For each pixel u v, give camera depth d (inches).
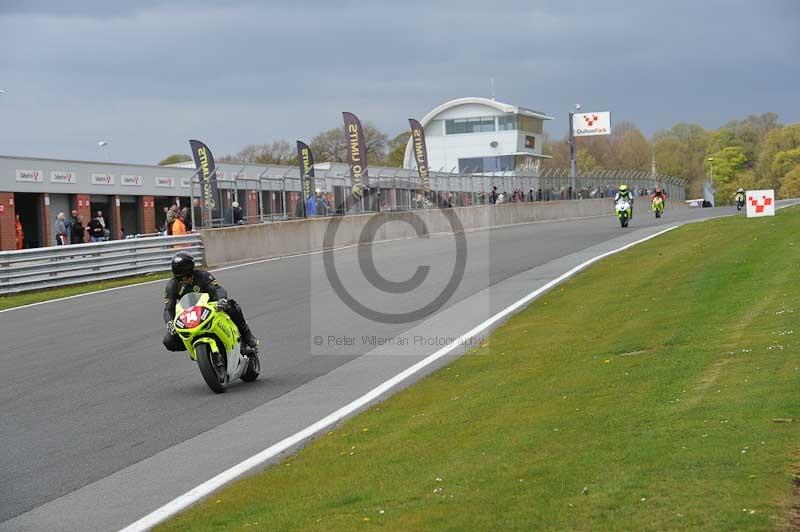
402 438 1063.6
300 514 810.2
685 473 768.3
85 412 1350.9
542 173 7716.5
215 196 3973.9
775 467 759.7
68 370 1696.6
